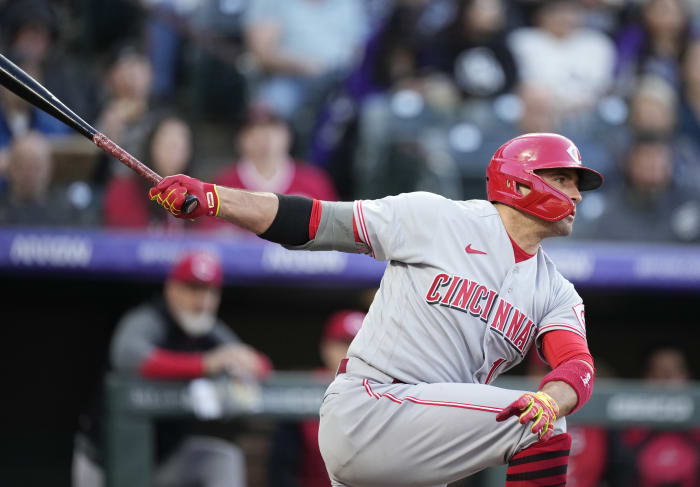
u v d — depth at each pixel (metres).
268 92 27.08
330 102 27.16
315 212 9.12
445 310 9.20
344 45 27.62
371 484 9.50
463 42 27.47
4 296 26.66
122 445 18.52
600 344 29.91
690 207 26.81
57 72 25.25
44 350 26.88
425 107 26.81
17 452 26.38
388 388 9.22
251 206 8.98
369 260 24.70
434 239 9.23
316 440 19.20
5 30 25.22
